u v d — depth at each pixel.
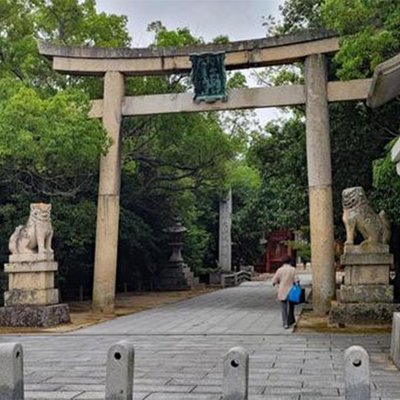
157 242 36.34
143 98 21.56
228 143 26.12
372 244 16.42
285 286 16.56
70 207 22.25
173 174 28.95
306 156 21.58
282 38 20.33
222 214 45.50
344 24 15.47
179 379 9.73
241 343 13.81
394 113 19.02
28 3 23.20
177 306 24.56
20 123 18.25
